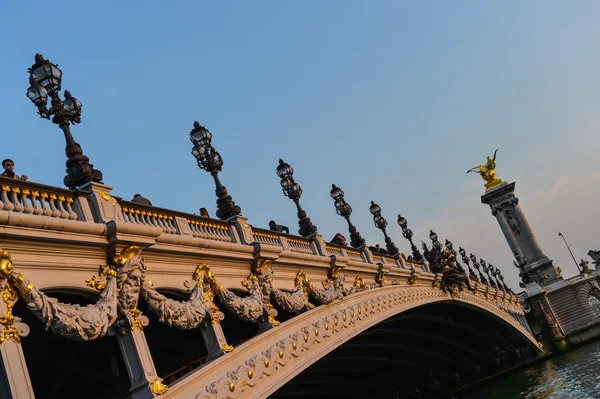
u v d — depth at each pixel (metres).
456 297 73.25
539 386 84.56
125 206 23.05
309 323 33.34
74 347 23.62
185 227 26.17
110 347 23.69
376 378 66.69
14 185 18.75
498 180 156.62
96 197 21.52
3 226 17.47
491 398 86.00
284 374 28.61
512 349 105.38
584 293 143.00
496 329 105.19
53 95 22.08
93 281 20.36
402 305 51.22
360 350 54.72
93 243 20.38
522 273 147.75
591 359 98.56
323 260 38.34
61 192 20.39
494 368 104.62
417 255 69.12
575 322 140.62
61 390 26.17
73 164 22.11
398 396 78.81
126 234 21.28
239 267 29.30
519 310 121.50
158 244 23.25
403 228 71.06
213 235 28.27
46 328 17.92
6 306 17.25
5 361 16.64
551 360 114.44
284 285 33.59
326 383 56.03
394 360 65.06
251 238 30.86
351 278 44.41
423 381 81.69
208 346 25.03
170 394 20.80
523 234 151.38
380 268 48.84
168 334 28.52
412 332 66.44
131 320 20.84
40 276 18.77
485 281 117.94
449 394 91.19
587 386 72.62
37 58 22.00
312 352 32.38
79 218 20.77
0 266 17.19
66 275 19.61
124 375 24.27
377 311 44.53
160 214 25.03
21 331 17.28
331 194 51.06
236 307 27.08
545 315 137.75
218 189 30.92
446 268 71.81
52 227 18.86
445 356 81.56
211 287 26.38
